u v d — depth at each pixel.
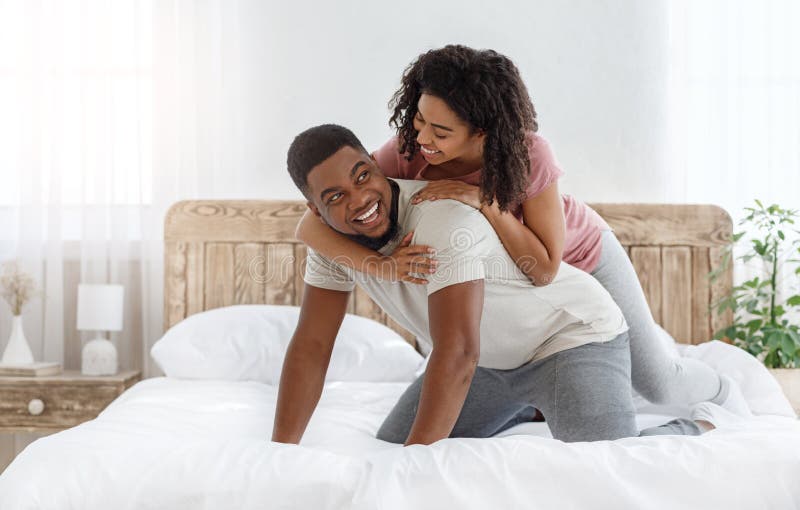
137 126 2.94
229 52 2.97
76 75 2.95
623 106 3.00
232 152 2.97
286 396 1.40
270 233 2.89
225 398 2.01
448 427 1.17
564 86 3.00
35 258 2.93
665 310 2.90
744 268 2.96
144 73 2.95
